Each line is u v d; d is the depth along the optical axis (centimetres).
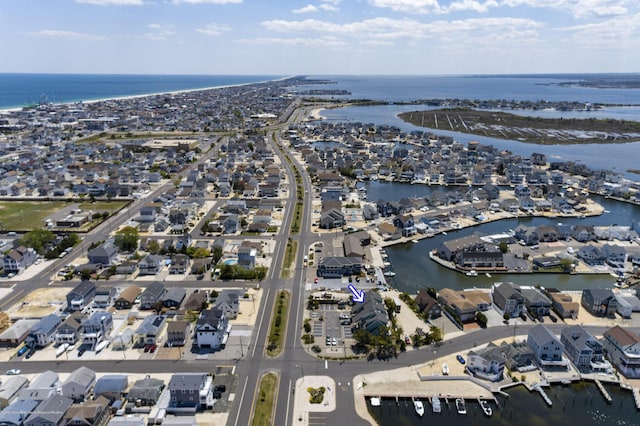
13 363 8100
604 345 8531
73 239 13538
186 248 12838
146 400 7056
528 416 7038
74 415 6469
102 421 6688
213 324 8444
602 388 7556
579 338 8288
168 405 6988
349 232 14712
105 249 12275
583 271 12062
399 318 9538
